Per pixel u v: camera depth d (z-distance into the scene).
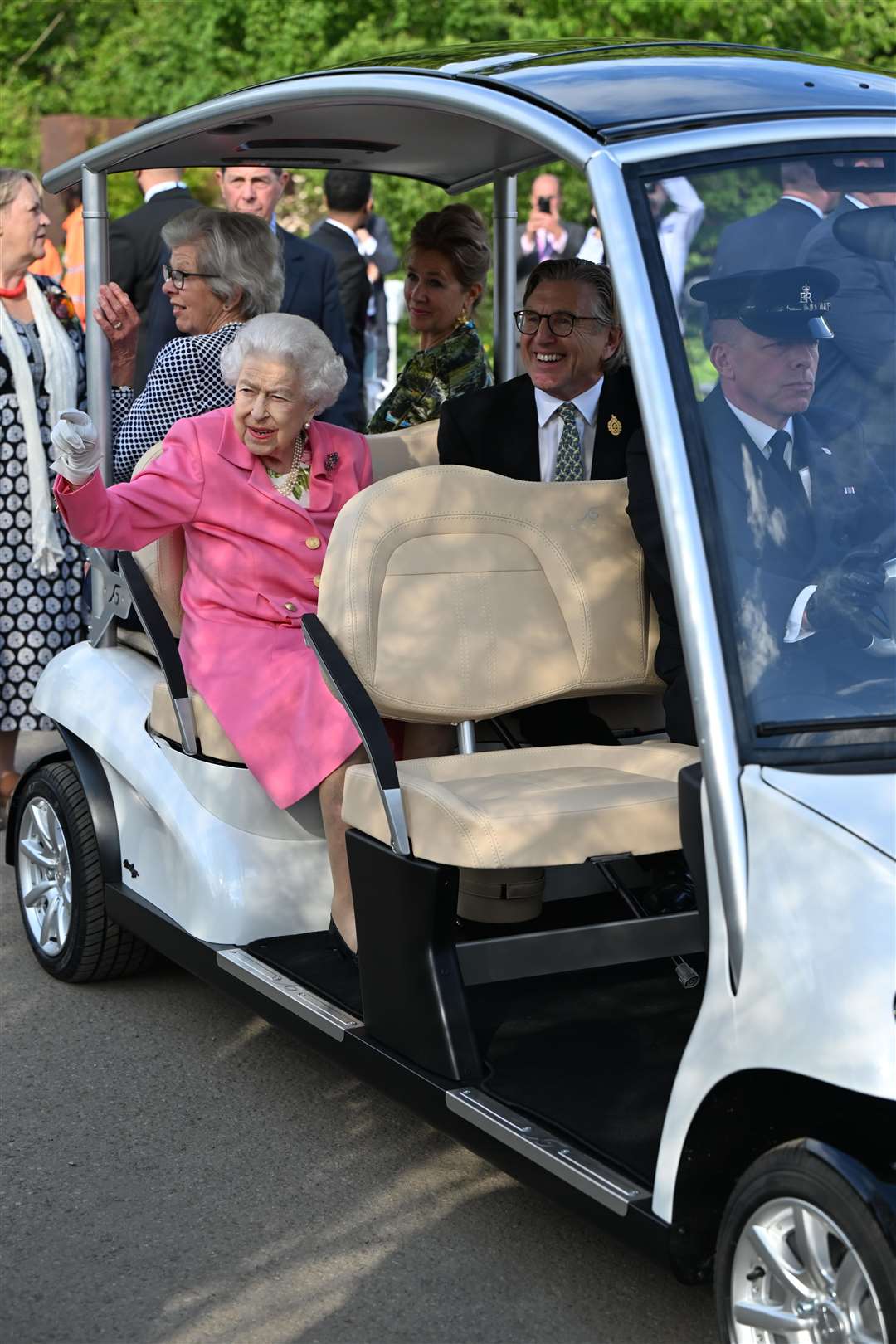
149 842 3.95
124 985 4.33
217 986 3.62
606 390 4.09
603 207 2.56
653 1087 2.93
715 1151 2.44
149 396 4.25
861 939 2.20
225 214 4.32
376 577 3.37
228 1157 3.37
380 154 4.52
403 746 3.86
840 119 2.75
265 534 3.76
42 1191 3.24
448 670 3.43
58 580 5.44
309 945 3.61
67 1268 2.96
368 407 10.08
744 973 2.33
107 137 11.42
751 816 2.35
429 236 5.02
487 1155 2.81
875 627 2.52
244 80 15.51
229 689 3.64
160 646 3.83
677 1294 2.86
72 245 9.53
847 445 2.61
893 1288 2.16
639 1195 2.51
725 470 2.51
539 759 3.45
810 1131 2.45
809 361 2.61
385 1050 3.07
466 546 3.48
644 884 3.54
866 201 2.70
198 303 4.27
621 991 3.42
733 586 2.46
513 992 3.42
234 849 3.65
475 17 14.48
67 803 4.22
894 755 2.42
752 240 2.61
